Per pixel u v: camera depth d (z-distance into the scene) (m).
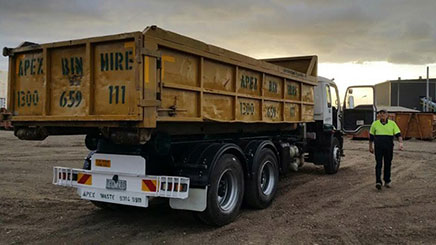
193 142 6.16
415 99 63.53
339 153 11.62
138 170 5.42
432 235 5.53
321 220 6.27
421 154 16.84
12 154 15.26
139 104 4.55
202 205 5.47
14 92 5.81
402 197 7.98
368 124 13.11
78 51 5.12
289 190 8.71
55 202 7.30
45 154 15.40
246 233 5.60
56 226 5.85
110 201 5.56
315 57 10.37
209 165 5.60
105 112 4.90
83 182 5.78
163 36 4.86
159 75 4.81
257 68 6.95
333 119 11.62
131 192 5.41
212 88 5.88
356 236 5.47
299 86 8.91
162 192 5.21
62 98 5.28
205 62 5.71
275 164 7.55
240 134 7.60
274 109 7.75
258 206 6.88
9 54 5.73
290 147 9.16
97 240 5.25
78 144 19.81
